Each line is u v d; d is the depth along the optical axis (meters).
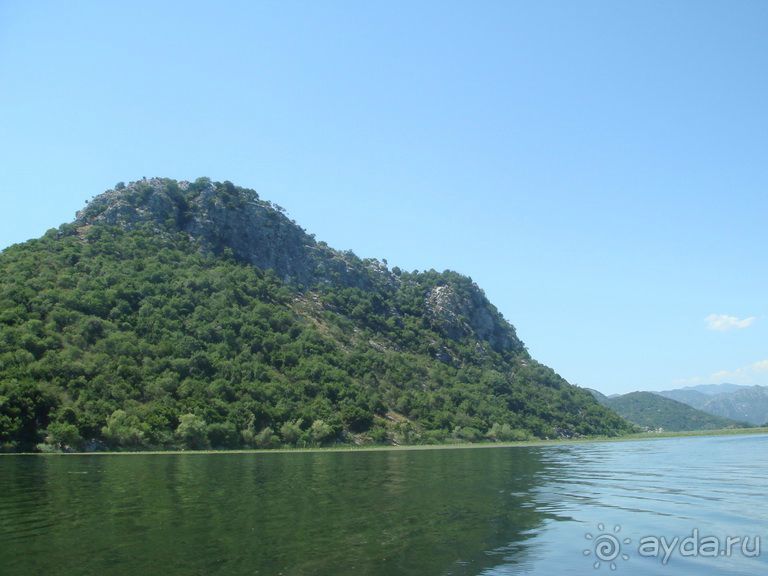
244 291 171.50
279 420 122.88
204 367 126.44
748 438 168.25
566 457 95.56
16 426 90.56
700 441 155.12
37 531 33.78
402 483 56.66
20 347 105.31
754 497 48.84
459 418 162.25
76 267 145.75
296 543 31.55
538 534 34.41
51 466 69.44
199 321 143.25
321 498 46.28
